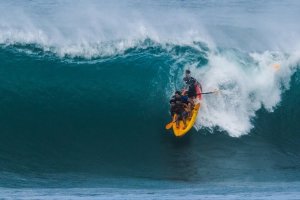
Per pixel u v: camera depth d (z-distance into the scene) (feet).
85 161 230.68
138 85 273.54
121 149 240.73
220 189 194.08
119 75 277.64
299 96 276.82
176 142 245.24
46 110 261.44
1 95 266.98
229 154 240.53
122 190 193.47
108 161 231.71
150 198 170.09
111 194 180.86
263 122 263.70
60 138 245.45
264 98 272.10
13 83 273.54
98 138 247.09
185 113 247.70
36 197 172.24
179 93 247.29
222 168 227.81
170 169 226.58
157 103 267.18
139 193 185.06
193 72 277.03
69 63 284.00
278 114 268.62
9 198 169.07
